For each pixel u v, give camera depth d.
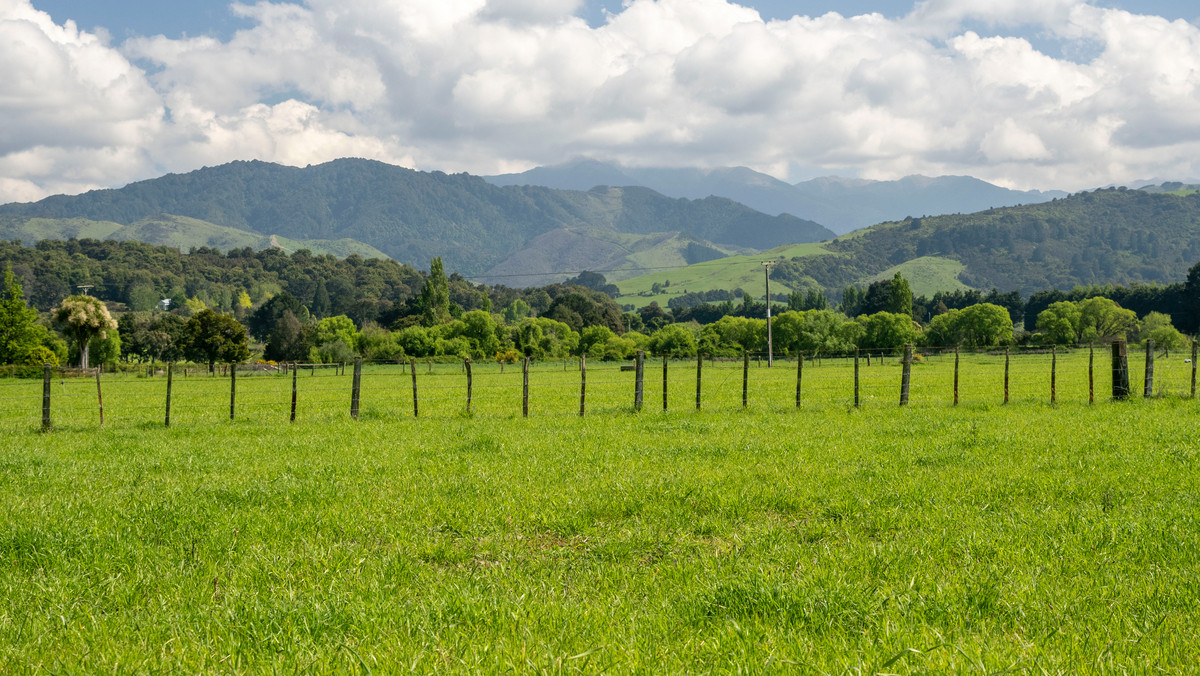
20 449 17.41
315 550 7.67
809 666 4.69
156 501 10.23
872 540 8.04
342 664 4.84
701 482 11.12
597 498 10.15
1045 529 8.14
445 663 4.72
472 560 7.73
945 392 37.25
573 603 5.98
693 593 6.09
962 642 5.03
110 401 43.25
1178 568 6.70
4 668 5.00
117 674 4.81
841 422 20.41
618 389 45.66
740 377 58.50
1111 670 4.59
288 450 16.48
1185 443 14.50
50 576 6.89
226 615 5.74
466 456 14.60
